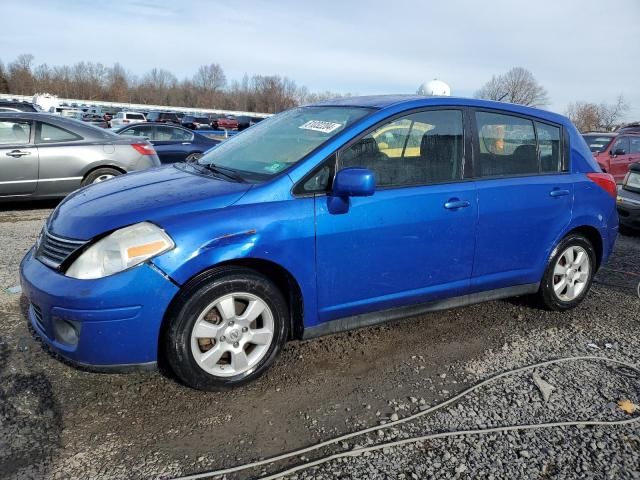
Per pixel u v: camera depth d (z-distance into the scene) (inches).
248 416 109.2
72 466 93.2
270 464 95.4
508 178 149.2
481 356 139.6
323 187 121.5
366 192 115.3
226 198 114.5
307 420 108.7
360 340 145.3
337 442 102.0
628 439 106.4
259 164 129.9
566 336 154.2
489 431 107.0
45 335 111.0
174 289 105.7
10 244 224.1
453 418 111.2
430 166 136.7
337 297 125.5
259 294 115.9
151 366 108.3
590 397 121.0
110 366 105.9
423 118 137.2
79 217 113.9
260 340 118.6
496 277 150.4
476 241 142.6
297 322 125.6
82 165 290.8
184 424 105.8
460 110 143.4
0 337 136.4
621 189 315.3
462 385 124.8
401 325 156.3
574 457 100.4
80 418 106.3
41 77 3309.5
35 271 112.0
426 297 139.6
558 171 161.9
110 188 130.0
